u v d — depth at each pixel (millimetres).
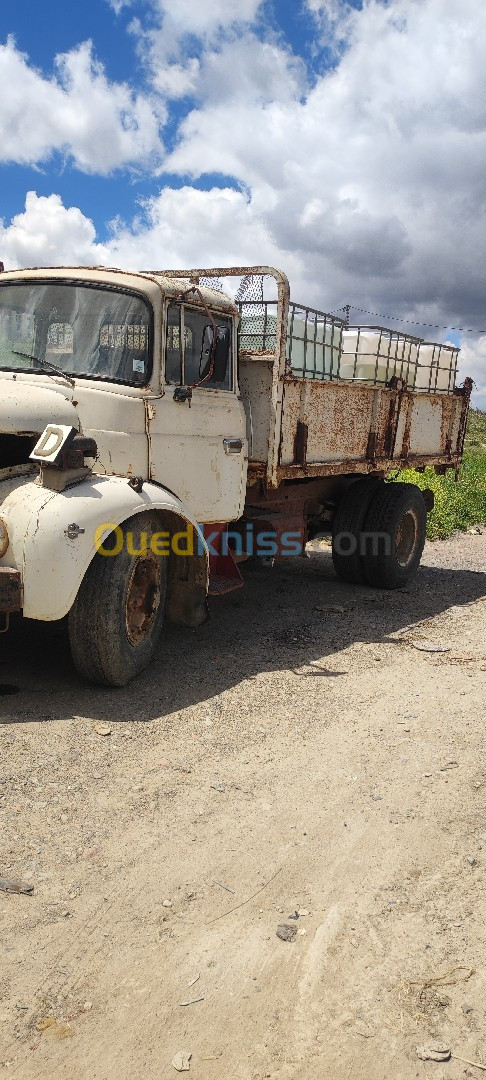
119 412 5309
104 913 2994
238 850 3457
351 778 4191
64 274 5645
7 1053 2367
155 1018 2525
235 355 6359
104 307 5512
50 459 4605
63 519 4570
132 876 3225
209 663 5887
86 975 2684
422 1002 2641
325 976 2742
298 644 6512
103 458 5219
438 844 3582
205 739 4555
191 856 3389
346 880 3293
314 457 7168
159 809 3752
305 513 8125
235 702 5141
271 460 6512
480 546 12172
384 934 2969
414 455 9281
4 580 4492
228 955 2814
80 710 4820
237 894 3160
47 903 3027
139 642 5293
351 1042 2471
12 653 5727
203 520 6078
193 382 5906
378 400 8203
